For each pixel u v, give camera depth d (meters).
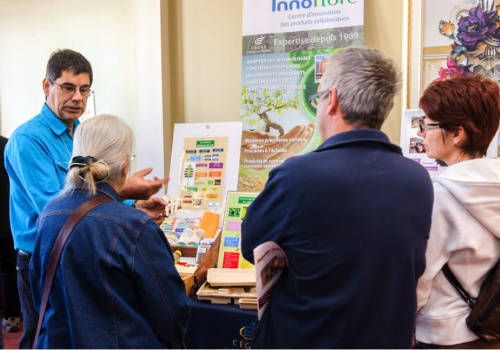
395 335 0.85
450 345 1.08
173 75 2.90
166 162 2.85
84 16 3.16
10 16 3.43
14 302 2.84
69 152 1.86
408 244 0.85
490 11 2.09
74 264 1.06
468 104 1.11
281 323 0.93
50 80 1.79
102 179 1.15
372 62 0.90
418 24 2.21
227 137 2.37
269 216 0.91
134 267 1.06
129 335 1.06
